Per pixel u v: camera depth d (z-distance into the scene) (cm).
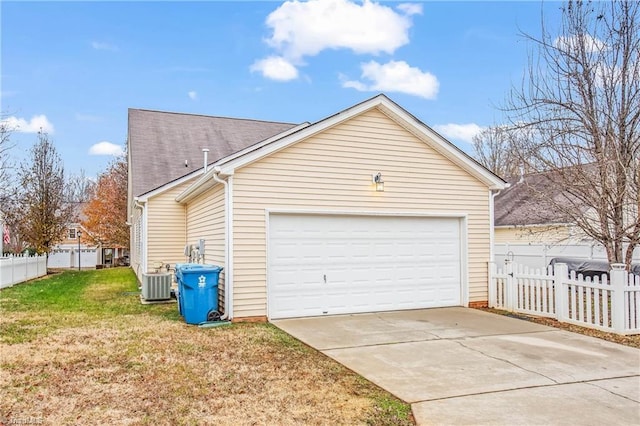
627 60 937
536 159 1071
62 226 2325
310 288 934
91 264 3862
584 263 1317
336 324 853
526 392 489
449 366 584
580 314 839
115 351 650
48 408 440
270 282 902
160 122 2056
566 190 1023
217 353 642
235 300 873
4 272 1497
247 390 493
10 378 529
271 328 814
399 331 792
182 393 483
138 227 1861
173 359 610
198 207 1248
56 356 622
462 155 1049
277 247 913
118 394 479
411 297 1023
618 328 767
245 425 404
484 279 1086
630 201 935
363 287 980
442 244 1060
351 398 469
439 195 1051
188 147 1950
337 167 958
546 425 404
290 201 918
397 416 424
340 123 960
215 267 873
